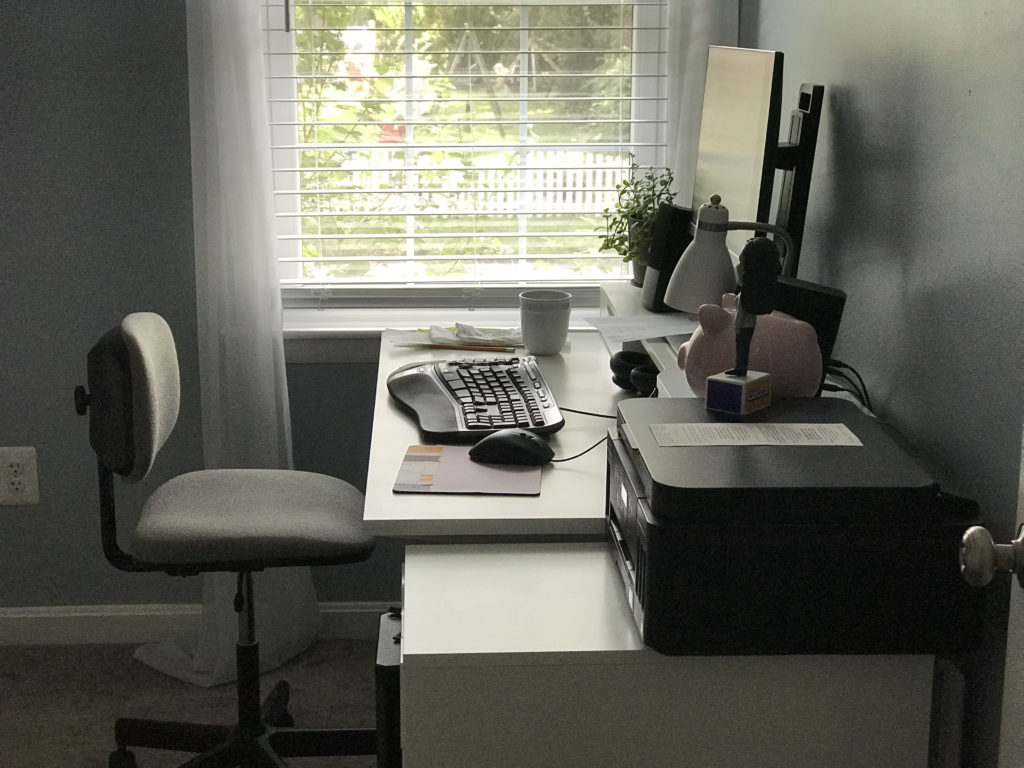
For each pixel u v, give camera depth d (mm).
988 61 1194
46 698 2391
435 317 2619
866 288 1584
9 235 2441
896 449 1170
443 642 1128
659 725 1146
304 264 2613
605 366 2084
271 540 1751
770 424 1244
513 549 1358
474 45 2508
